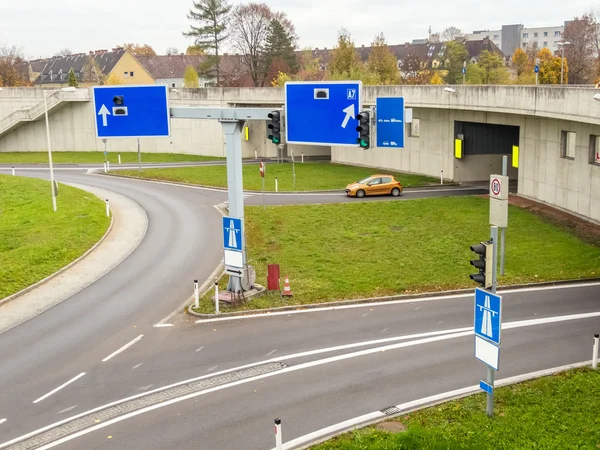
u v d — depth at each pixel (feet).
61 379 52.80
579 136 104.01
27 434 44.06
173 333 62.90
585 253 86.84
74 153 196.44
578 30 287.89
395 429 42.86
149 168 163.53
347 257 87.45
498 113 128.47
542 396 46.80
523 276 79.41
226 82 279.08
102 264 85.35
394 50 386.73
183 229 102.12
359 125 62.08
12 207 111.24
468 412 44.60
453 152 145.07
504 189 62.85
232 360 56.24
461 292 74.43
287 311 68.90
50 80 363.35
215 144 194.18
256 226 101.76
